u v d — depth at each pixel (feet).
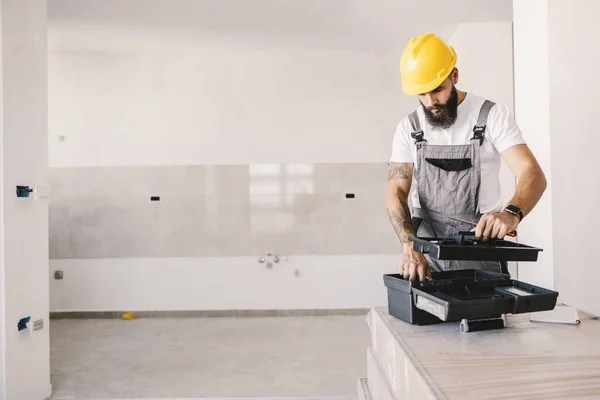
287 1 13.92
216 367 13.09
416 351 4.15
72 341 15.74
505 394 3.21
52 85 19.02
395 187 7.24
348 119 19.06
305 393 11.17
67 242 19.01
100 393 11.30
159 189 19.06
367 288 18.95
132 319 18.69
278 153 19.07
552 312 5.15
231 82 19.08
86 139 19.03
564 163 9.11
